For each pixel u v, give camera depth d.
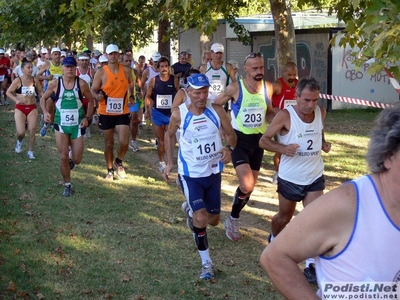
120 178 9.47
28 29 18.66
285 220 5.41
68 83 7.96
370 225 2.01
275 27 11.41
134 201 8.07
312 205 2.08
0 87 21.95
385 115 2.06
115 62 9.09
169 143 5.59
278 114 5.15
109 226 6.92
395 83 5.74
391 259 2.01
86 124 8.17
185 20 9.12
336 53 19.34
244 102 6.39
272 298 5.00
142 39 15.70
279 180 5.30
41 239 6.38
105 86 9.02
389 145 1.99
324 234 2.05
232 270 5.62
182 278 5.40
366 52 4.17
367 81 19.80
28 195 8.27
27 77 10.90
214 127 5.29
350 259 2.04
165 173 5.63
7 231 6.62
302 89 4.97
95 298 4.95
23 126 11.20
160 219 7.23
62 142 8.09
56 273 5.46
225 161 5.36
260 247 6.29
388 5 3.92
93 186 8.90
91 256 5.91
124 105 9.16
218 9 9.27
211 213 5.50
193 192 5.29
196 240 5.37
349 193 2.05
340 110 19.61
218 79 9.59
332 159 11.23
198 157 5.27
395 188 1.99
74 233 6.61
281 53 11.41
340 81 19.56
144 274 5.48
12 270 5.46
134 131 12.08
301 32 20.38
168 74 9.91
